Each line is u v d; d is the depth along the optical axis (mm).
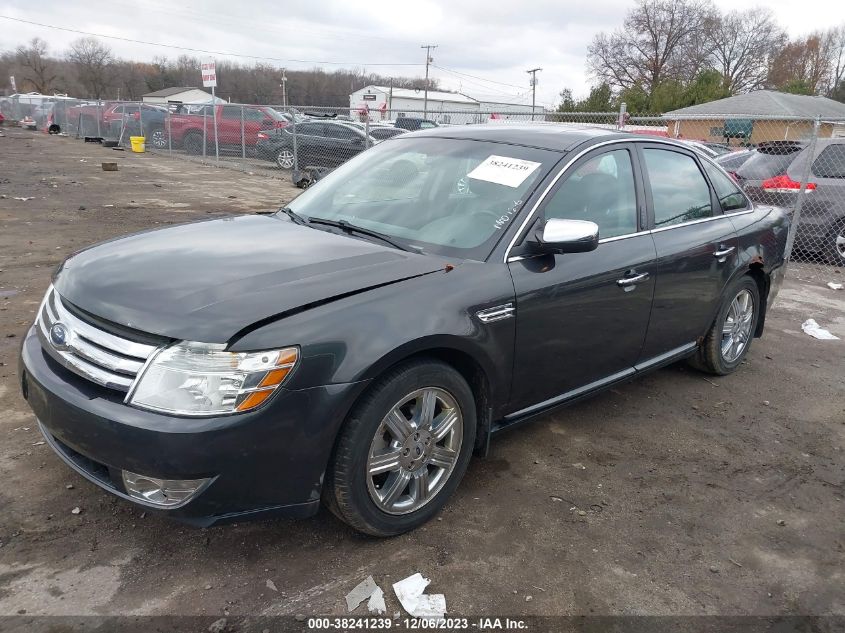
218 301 2467
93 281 2707
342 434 2570
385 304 2645
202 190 14156
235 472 2340
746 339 5105
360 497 2656
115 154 22203
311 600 2490
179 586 2516
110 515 2881
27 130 33406
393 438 2752
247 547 2756
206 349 2309
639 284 3721
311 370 2412
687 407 4465
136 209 11086
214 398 2297
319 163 17156
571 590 2643
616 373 3910
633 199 3854
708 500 3357
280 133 18500
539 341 3234
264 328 2383
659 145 4191
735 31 71562
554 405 3533
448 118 24766
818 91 76875
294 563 2680
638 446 3873
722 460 3777
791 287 8164
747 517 3229
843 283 8445
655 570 2799
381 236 3295
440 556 2783
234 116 20516
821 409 4570
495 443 3797
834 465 3801
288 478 2453
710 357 4773
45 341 2717
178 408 2287
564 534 2992
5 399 3842
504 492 3293
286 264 2818
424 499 2930
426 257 3037
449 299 2818
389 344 2559
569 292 3307
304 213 3787
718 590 2705
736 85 72500
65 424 2457
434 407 2875
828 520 3248
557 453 3729
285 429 2391
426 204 3482
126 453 2305
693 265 4145
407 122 16938
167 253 2963
